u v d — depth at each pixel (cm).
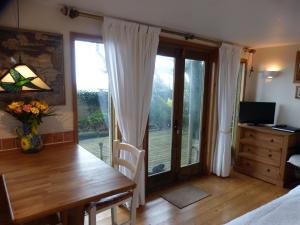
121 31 234
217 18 231
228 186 339
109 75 238
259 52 400
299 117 357
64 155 192
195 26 263
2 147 196
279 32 284
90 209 152
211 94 362
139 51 251
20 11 189
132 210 182
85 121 247
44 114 196
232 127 404
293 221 126
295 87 359
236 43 360
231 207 281
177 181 350
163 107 315
